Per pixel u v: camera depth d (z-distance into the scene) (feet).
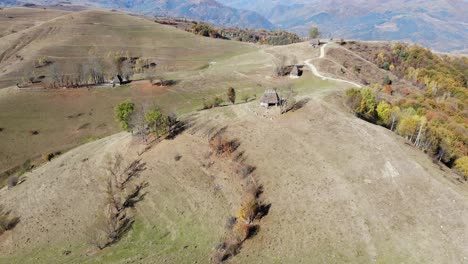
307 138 228.02
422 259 142.10
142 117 277.64
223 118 274.98
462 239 149.48
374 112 278.05
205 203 200.85
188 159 237.86
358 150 207.51
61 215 216.74
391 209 167.63
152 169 237.66
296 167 205.36
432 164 207.21
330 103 273.75
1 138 341.21
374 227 159.84
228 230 178.70
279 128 245.04
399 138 230.48
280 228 171.01
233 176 213.25
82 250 187.42
